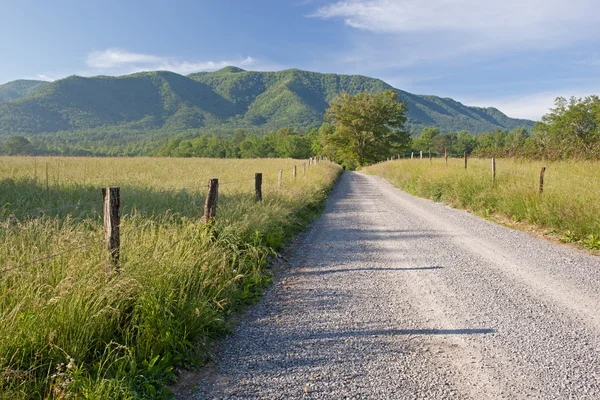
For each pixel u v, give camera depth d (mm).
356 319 4562
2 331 2924
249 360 3662
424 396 3062
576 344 3873
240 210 8289
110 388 2850
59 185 10719
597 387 3145
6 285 3518
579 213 8641
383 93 78250
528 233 9391
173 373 3354
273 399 3053
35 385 2771
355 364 3555
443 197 15773
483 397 3041
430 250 7793
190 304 4168
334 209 14078
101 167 20125
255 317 4684
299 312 4809
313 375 3381
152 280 4184
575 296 5180
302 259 7328
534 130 45469
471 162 22734
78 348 3166
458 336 4086
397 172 27875
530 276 6051
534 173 14625
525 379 3279
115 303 3746
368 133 74562
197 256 5203
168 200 9031
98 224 5848
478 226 10297
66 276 3748
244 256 6324
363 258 7305
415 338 4059
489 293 5336
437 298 5184
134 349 3395
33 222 5133
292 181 17141
